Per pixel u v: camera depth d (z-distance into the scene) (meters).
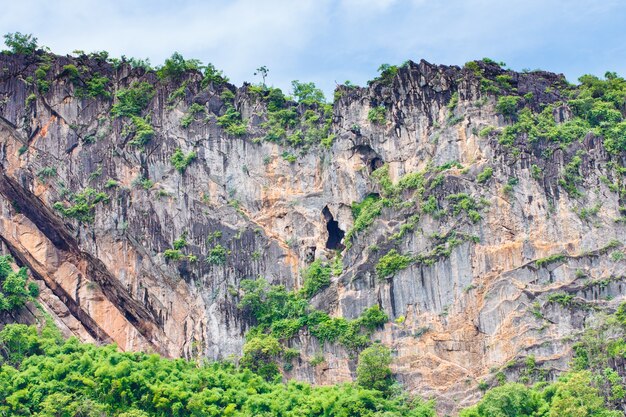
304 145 156.00
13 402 130.75
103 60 160.75
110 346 142.88
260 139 156.12
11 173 153.12
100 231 151.00
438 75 154.00
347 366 143.00
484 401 132.50
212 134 155.50
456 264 143.75
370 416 131.75
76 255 151.75
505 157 147.62
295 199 154.12
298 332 145.12
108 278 150.50
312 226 152.75
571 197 145.88
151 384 133.12
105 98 157.00
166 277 149.38
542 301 140.88
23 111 155.50
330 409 132.88
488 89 151.62
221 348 146.75
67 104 156.00
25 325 141.25
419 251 145.50
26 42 160.25
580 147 148.62
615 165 147.88
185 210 152.00
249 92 158.88
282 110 158.00
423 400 139.00
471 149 149.38
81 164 153.75
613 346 136.50
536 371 138.00
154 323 148.88
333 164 154.38
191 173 153.50
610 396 133.25
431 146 151.62
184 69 159.25
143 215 151.50
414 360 141.50
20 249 151.38
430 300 143.50
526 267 142.75
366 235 148.25
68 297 149.88
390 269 145.38
